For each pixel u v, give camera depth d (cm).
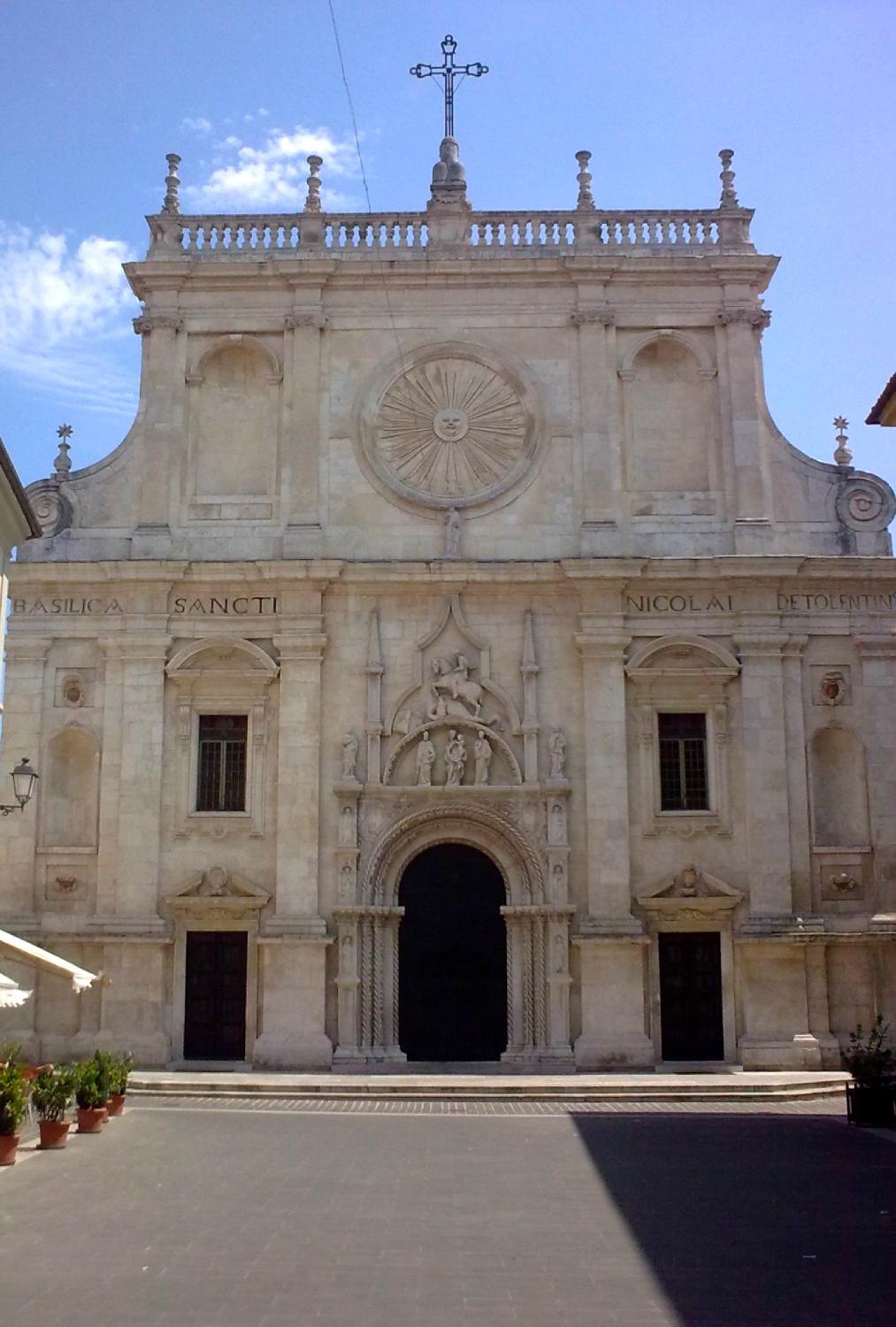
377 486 3762
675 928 3516
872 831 3550
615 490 3731
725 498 3750
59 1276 1446
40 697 3625
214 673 3612
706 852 3547
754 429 3762
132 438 3806
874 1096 2638
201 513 3762
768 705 3594
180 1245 1584
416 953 3559
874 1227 1697
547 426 3794
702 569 3625
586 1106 2947
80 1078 2481
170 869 3544
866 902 3531
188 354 3847
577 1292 1395
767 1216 1759
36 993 3481
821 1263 1517
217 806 3612
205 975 3525
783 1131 2566
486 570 3650
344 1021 3434
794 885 3519
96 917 3484
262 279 3850
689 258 3831
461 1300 1357
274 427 3797
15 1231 1653
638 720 3609
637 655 3609
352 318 3856
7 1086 2150
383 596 3678
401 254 3872
